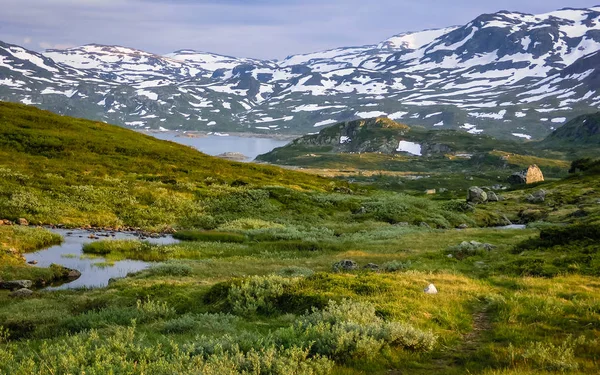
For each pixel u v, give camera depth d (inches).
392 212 2657.5
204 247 1664.6
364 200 3004.4
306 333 471.8
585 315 603.5
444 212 2866.6
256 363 387.5
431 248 1617.9
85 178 2534.5
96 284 1130.0
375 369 420.2
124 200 2287.2
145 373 372.5
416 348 474.0
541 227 2272.4
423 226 2407.7
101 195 2276.1
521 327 561.6
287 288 741.3
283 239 1919.3
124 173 2918.3
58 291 1019.9
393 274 917.8
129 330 533.0
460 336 541.3
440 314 605.9
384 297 665.6
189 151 4375.0
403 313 580.7
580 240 1318.9
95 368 380.2
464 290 789.2
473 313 663.1
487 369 411.5
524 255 1285.7
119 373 377.4
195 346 462.6
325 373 402.3
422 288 766.5
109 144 3641.7
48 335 667.4
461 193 5211.6
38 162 2716.5
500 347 483.5
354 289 727.1
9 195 2003.0
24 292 991.6
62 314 788.0
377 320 524.1
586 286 856.3
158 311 731.4
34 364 404.8
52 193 2144.4
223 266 1296.8
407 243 1761.8
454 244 1699.1
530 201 3476.9
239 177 3380.9
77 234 1744.6
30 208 1916.8
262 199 2657.5
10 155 2773.1
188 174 3169.3
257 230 2044.8
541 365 420.8
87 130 4094.5
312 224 2380.7
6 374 390.0
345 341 448.5
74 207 2063.2
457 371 415.5
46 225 1835.6
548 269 1053.2
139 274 1182.3
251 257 1520.7
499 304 679.7
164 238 1830.7
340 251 1669.5
